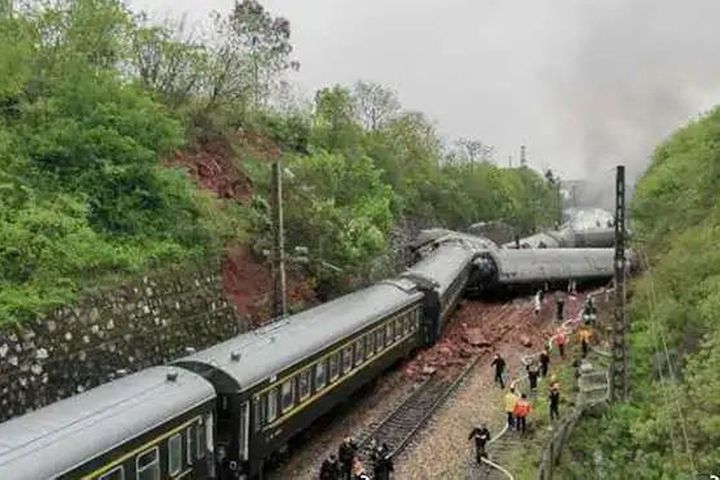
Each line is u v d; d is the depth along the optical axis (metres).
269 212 40.41
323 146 56.94
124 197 31.69
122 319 27.69
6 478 15.04
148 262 30.34
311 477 25.44
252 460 23.48
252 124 50.50
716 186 43.59
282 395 25.36
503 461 27.19
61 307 25.19
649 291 41.25
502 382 35.44
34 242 26.39
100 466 17.41
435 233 59.28
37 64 34.06
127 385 20.84
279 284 32.66
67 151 31.19
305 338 27.86
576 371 36.66
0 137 30.31
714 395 24.52
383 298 36.56
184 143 37.03
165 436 19.80
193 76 42.00
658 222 54.31
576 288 60.25
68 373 24.83
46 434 17.16
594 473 27.70
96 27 35.94
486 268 53.22
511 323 47.25
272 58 49.72
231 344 25.61
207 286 33.41
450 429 30.20
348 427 30.27
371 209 50.34
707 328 28.33
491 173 94.19
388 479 24.61
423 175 74.56
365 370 32.62
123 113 33.41
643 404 31.38
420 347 40.97
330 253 41.81
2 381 22.42
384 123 75.50
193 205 35.06
